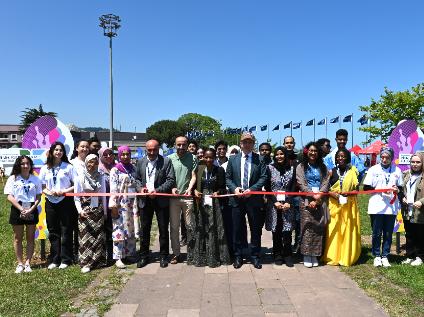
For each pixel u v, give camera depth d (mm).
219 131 70875
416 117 25031
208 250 6227
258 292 5090
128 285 5387
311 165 6305
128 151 6715
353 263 6273
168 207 6363
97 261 6227
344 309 4547
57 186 6340
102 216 6293
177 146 6488
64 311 4531
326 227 6391
